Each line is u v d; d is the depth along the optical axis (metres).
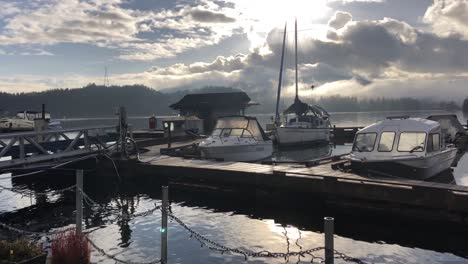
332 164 17.06
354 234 11.90
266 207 15.15
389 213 13.23
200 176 17.44
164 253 7.98
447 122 32.06
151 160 20.47
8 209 15.05
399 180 13.78
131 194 17.48
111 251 10.06
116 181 19.95
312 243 10.91
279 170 16.05
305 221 13.22
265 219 13.45
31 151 20.36
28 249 7.95
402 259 9.92
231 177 16.58
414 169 16.28
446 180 19.41
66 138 22.30
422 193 12.34
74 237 7.92
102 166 20.28
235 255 9.86
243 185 16.61
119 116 21.20
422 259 9.92
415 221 12.75
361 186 13.48
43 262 7.75
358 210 13.84
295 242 10.99
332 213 14.20
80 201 9.21
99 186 19.12
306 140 39.44
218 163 19.17
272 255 7.95
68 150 19.27
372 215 13.55
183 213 14.16
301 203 15.23
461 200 11.66
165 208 7.92
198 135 32.84
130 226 12.23
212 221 13.09
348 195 13.77
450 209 11.86
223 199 16.47
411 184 12.72
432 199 12.16
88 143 20.44
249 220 13.30
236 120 25.28
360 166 15.99
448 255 10.18
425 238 11.50
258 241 11.06
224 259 9.58
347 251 10.48
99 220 13.00
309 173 15.45
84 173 20.69
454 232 11.97
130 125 22.81
